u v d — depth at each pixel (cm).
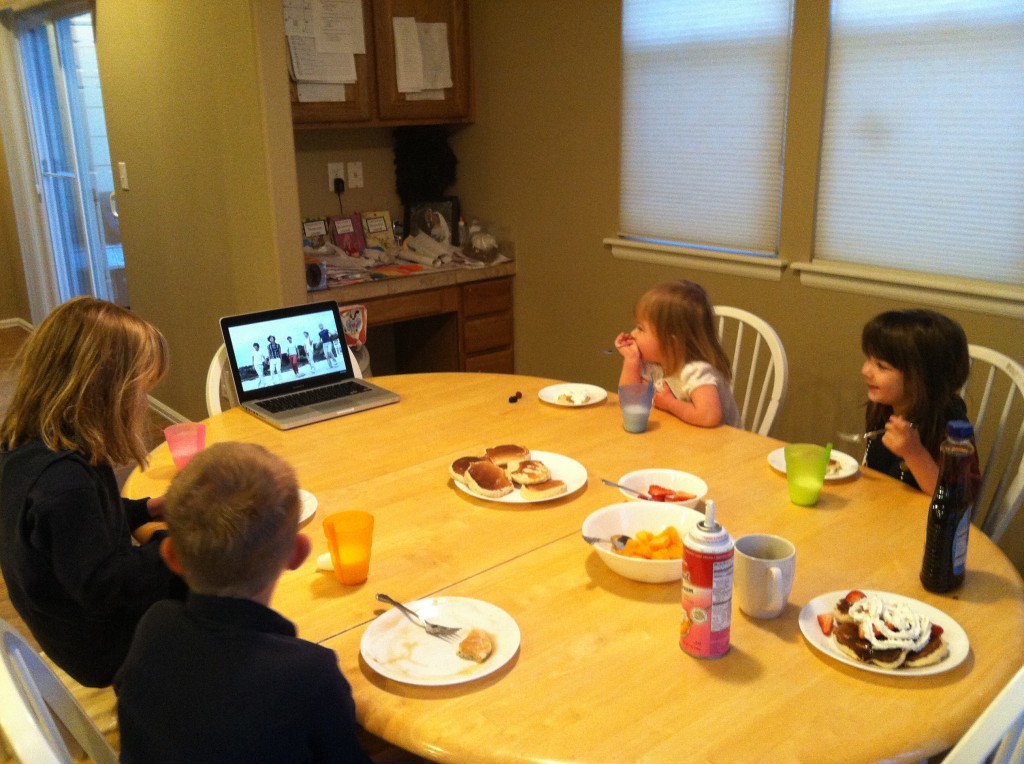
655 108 327
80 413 135
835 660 113
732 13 295
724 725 102
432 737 101
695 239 326
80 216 523
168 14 334
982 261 252
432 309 379
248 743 92
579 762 97
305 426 206
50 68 509
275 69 291
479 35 388
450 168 418
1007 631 120
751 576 120
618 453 186
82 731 114
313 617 127
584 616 125
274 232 304
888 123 264
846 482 170
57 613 141
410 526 154
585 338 379
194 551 97
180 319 394
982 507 262
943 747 100
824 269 284
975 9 239
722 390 212
